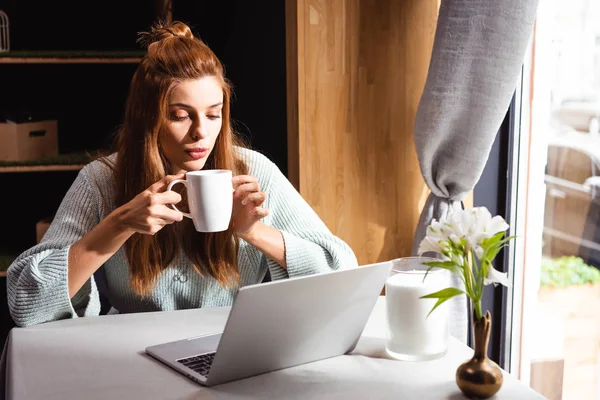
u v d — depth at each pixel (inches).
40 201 130.0
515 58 77.3
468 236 45.4
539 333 93.4
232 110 118.0
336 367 50.9
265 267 71.4
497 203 92.8
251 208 60.6
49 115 128.3
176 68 60.5
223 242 65.2
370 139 91.7
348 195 92.3
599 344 86.0
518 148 90.8
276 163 106.8
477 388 45.1
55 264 58.7
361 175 92.3
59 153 118.7
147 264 64.6
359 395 46.3
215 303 68.3
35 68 127.3
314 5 87.7
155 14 124.6
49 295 58.7
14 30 124.9
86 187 67.1
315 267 64.5
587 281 86.5
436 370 50.1
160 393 46.8
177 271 66.7
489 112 79.9
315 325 49.6
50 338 56.4
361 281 49.9
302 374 49.8
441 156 85.0
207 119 62.0
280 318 47.2
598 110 81.4
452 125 82.4
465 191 86.0
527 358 94.7
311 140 90.2
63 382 48.4
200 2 116.6
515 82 78.8
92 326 59.1
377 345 54.9
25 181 129.3
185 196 64.4
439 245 46.2
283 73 101.6
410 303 51.0
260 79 108.9
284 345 49.1
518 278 93.0
